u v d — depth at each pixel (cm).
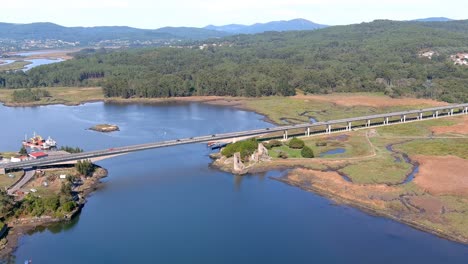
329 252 15700
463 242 16488
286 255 15525
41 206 18550
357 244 16312
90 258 15325
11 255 15550
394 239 16725
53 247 16100
